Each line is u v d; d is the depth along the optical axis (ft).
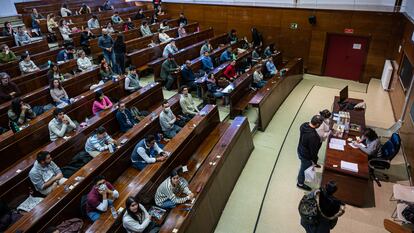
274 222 17.37
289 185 20.16
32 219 12.91
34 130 19.54
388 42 36.06
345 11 37.17
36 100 23.79
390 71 33.68
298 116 29.37
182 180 15.55
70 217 14.56
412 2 31.19
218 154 18.51
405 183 20.31
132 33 41.86
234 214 17.92
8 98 24.13
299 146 18.37
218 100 29.96
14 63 29.73
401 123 25.09
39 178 15.90
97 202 14.37
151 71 36.55
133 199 13.07
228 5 45.88
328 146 19.76
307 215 13.33
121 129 22.47
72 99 23.32
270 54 38.99
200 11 49.11
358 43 38.06
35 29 41.81
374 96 33.63
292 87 36.19
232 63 32.40
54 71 26.50
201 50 37.86
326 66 41.29
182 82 31.32
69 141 18.62
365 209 18.08
